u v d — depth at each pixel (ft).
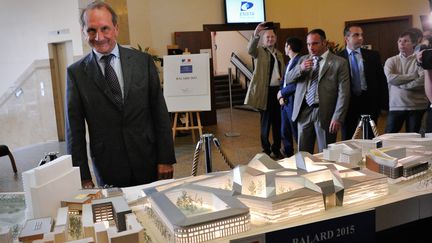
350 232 4.00
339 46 32.78
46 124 26.73
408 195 4.64
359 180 4.54
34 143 27.20
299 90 11.43
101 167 7.08
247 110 34.40
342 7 33.40
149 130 7.26
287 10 33.83
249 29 32.55
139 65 7.09
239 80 40.75
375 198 4.57
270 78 16.72
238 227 3.80
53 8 24.72
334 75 10.68
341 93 10.68
